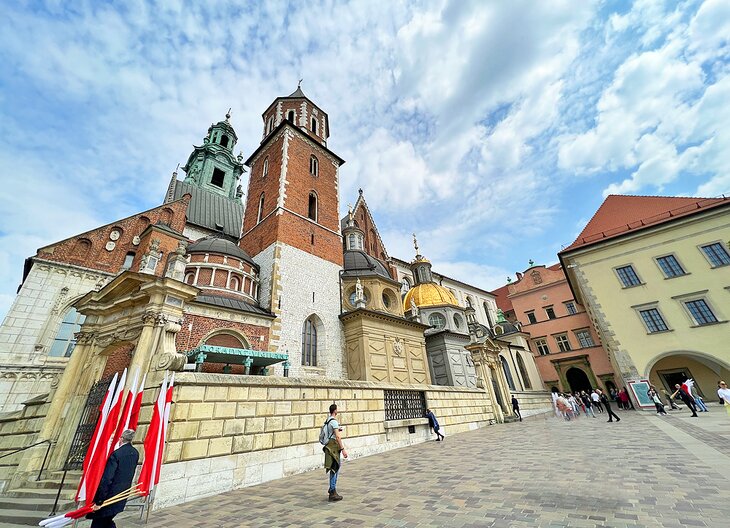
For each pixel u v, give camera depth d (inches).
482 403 819.4
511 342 1665.8
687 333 925.8
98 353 449.7
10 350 684.7
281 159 1116.5
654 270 1018.7
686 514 172.9
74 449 392.8
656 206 1122.0
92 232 874.8
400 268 1804.9
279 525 209.5
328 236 1121.4
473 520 189.2
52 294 765.9
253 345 727.7
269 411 374.6
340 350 912.9
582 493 223.5
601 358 1535.4
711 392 984.3
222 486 312.7
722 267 927.0
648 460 309.6
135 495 243.0
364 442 473.1
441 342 1214.9
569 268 1242.6
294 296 882.8
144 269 442.3
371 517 209.2
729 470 253.8
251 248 1067.3
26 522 260.2
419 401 619.2
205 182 1763.0
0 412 640.4
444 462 378.0
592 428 609.9
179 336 617.9
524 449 423.8
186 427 306.8
